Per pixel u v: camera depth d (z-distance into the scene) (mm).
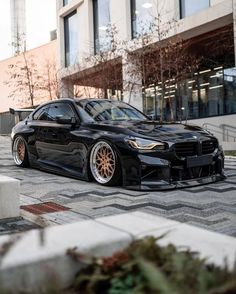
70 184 5820
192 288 1141
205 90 14891
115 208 4273
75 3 19375
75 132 6195
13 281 1264
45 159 7062
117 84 15797
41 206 4445
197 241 1557
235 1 11195
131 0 15664
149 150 5133
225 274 1195
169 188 5109
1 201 3795
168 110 15375
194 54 15102
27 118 8039
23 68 22406
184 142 5305
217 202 4469
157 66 13641
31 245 1435
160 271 1190
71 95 19953
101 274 1329
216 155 5738
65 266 1370
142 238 1496
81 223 1744
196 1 13102
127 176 5281
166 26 13469
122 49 15008
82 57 18078
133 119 6523
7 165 8227
